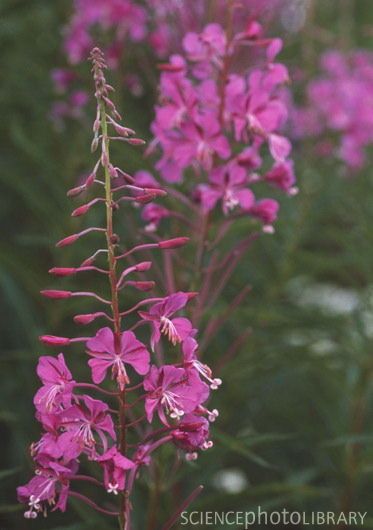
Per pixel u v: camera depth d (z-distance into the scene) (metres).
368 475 6.97
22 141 6.77
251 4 6.41
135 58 7.35
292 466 7.57
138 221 6.68
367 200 7.36
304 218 7.21
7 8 8.25
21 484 6.65
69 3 8.30
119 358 3.21
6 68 8.23
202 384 3.27
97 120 3.27
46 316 7.29
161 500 5.41
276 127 4.57
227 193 4.62
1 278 6.38
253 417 7.04
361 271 7.10
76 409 3.16
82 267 3.26
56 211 6.88
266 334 6.55
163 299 3.25
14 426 6.18
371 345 6.53
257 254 7.46
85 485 6.69
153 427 4.78
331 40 8.81
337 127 8.00
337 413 6.70
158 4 6.53
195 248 5.77
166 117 4.58
